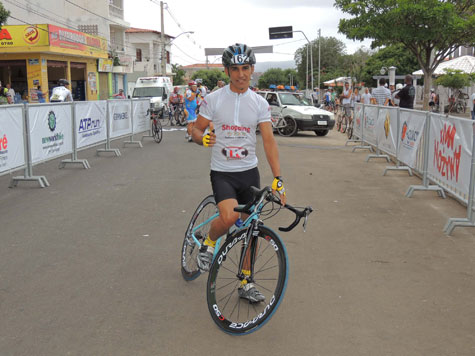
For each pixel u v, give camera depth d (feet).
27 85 89.56
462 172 18.63
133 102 45.85
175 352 9.77
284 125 56.59
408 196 23.54
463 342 10.10
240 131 11.15
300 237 17.22
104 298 12.33
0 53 84.38
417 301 12.10
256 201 10.51
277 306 9.86
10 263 14.75
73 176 29.53
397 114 29.40
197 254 12.99
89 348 9.91
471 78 95.61
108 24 126.72
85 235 17.52
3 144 23.73
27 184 26.86
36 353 9.72
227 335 10.48
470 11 59.16
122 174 30.17
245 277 11.14
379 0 55.77
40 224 18.92
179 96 71.87
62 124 30.60
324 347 9.95
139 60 203.00
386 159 35.70
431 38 55.93
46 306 11.85
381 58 163.32
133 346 10.00
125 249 16.05
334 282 13.29
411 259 15.02
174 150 42.55
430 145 23.04
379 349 9.85
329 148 44.50
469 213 17.60
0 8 60.03
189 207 21.50
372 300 12.17
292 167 32.78
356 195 23.95
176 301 12.17
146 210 21.06
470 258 15.07
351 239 16.99
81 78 105.29
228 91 11.10
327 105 96.12
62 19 119.96
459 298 12.25
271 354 9.70
